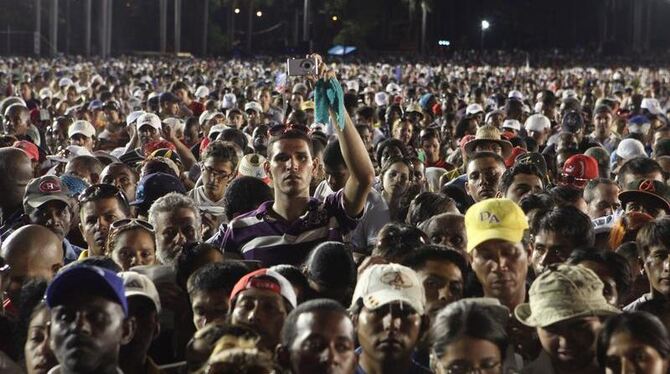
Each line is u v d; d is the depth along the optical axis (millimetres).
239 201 11625
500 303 8672
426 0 130875
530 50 150875
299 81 32469
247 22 145125
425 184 15844
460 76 68250
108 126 24984
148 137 19328
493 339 7344
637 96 37719
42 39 106750
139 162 17641
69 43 113938
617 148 20344
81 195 11742
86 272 7047
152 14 129000
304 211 10172
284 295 8211
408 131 21953
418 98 40406
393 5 145000
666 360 7336
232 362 6781
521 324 8594
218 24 141875
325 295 9031
